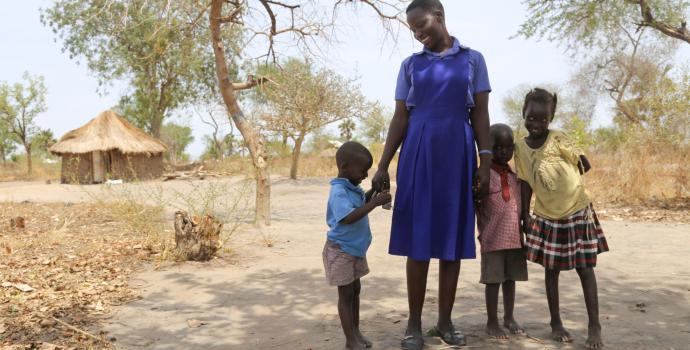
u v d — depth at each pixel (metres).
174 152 55.47
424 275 3.58
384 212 11.77
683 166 12.16
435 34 3.60
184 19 10.62
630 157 13.06
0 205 15.09
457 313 4.31
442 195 3.54
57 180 34.88
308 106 21.62
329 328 4.08
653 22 13.45
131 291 5.27
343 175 3.64
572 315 4.18
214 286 5.44
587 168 3.74
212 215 7.19
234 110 10.01
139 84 35.22
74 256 7.10
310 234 8.76
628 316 4.13
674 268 5.73
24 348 3.72
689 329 3.79
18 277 5.80
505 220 3.63
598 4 13.88
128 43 32.06
